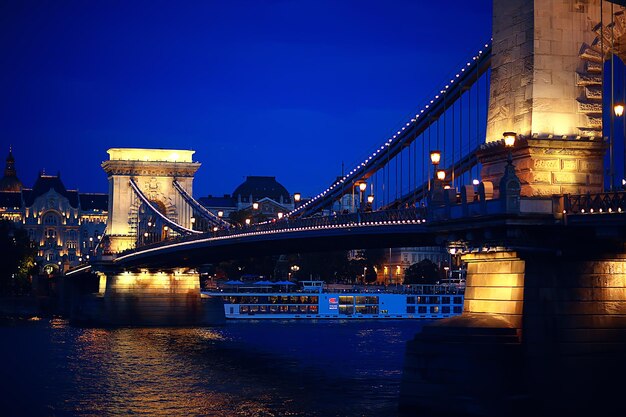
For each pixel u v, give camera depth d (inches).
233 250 4133.9
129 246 6894.7
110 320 5669.3
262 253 4077.3
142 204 6830.7
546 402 1863.9
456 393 1866.4
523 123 2038.6
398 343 4200.3
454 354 1878.7
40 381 2901.1
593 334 1907.0
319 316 6382.9
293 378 2891.2
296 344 4151.1
